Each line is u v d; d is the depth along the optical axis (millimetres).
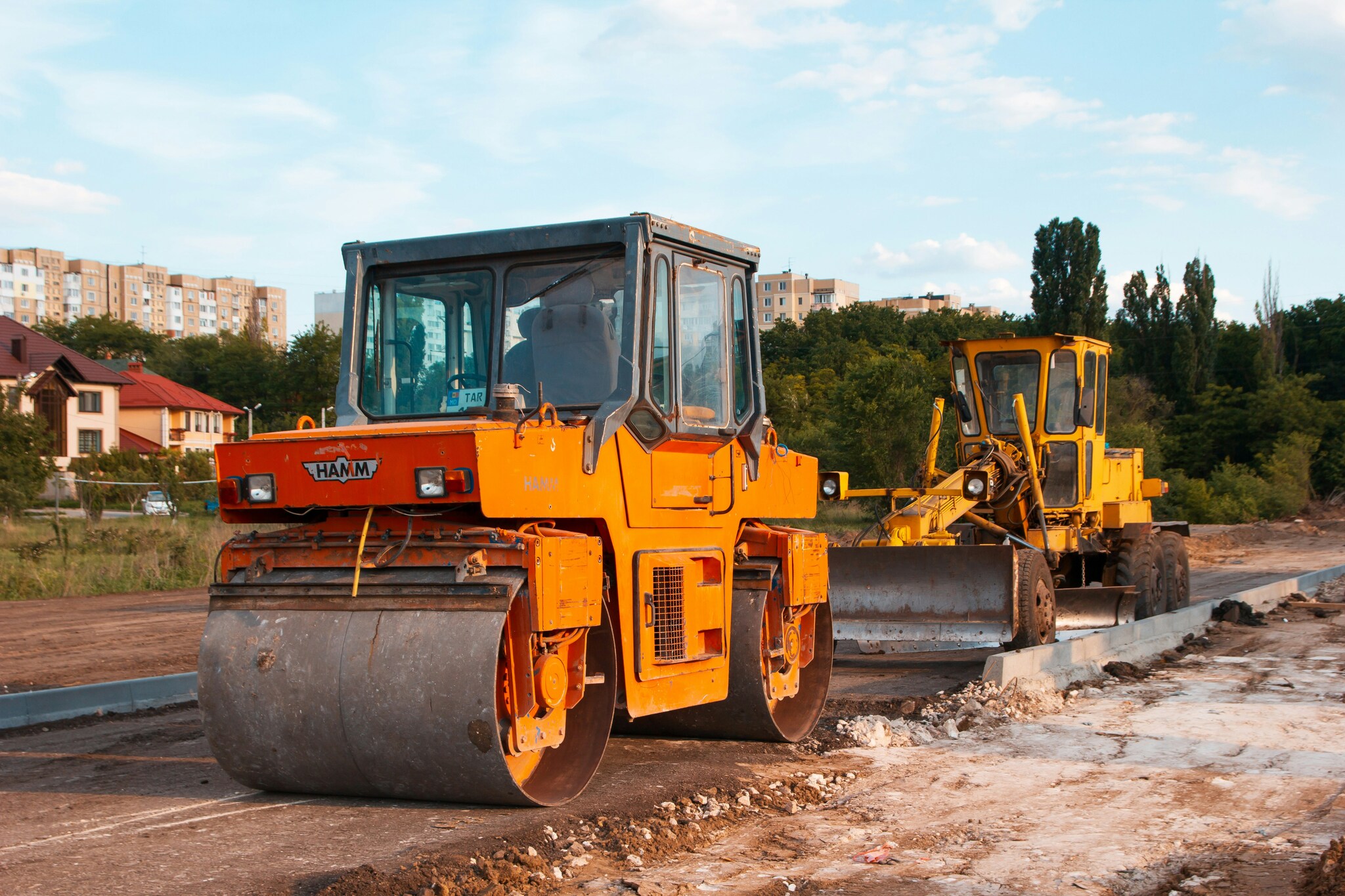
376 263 7074
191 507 39125
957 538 13016
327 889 4656
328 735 5781
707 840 5699
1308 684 10148
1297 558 27578
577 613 5891
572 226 6637
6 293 158000
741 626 7570
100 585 19188
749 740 7941
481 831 5520
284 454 5883
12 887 4824
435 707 5531
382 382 7012
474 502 5488
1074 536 13086
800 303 148875
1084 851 5500
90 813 6023
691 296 7121
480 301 6867
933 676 10961
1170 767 7191
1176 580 14836
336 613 5898
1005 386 13344
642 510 6570
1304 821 6023
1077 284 59125
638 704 6414
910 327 84562
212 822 5797
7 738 8102
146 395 75000
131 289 170875
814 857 5418
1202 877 5105
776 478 8039
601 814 5883
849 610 11664
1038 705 9102
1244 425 53906
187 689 9789
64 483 34250
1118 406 56406
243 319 188875
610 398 6438
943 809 6281
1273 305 64938
